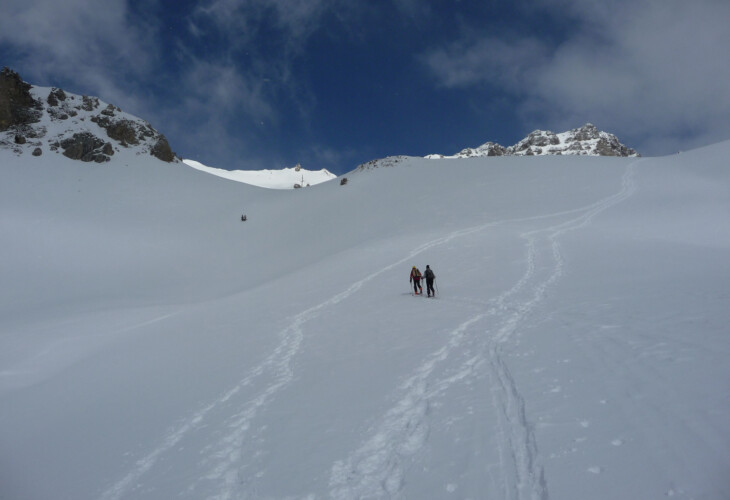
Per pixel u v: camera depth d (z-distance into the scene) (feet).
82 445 30.86
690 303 36.78
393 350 39.55
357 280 86.28
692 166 165.27
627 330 32.19
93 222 203.21
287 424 27.86
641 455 16.72
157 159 310.24
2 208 191.01
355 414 27.22
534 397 24.11
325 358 41.04
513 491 16.78
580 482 16.08
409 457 21.15
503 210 147.95
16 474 27.71
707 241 85.46
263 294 89.92
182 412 33.55
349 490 19.63
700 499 13.73
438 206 172.45
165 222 222.28
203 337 59.11
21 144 257.55
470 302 57.62
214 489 22.07
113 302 121.29
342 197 233.35
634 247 80.69
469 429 22.31
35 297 132.05
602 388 23.24
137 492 23.16
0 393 47.06
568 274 66.39
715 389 20.30
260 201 268.82
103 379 46.52
